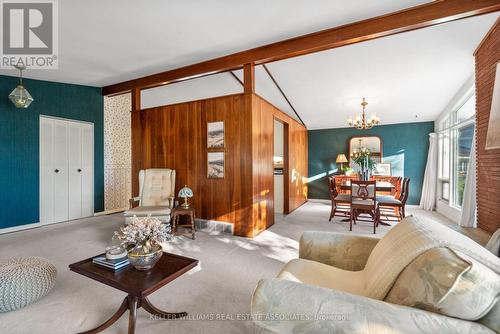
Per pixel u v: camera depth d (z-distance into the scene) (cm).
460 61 343
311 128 713
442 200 533
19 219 386
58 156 437
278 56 311
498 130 211
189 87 473
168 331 153
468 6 224
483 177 262
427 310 82
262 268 243
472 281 75
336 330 79
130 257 150
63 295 193
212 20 252
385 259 113
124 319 165
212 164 373
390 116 590
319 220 462
